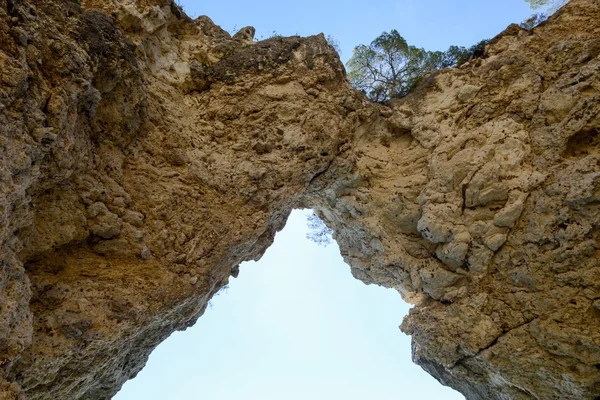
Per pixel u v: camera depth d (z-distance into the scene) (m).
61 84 4.96
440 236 8.48
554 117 8.18
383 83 12.52
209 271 6.81
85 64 5.36
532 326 7.32
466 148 8.77
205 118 8.80
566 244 7.13
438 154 9.10
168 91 8.39
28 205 4.76
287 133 8.92
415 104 10.30
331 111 9.49
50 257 5.32
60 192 5.46
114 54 6.21
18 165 4.08
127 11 7.69
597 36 8.49
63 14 5.55
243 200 7.91
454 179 8.58
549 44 9.09
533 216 7.61
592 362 6.69
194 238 6.87
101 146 6.34
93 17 6.27
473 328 7.90
